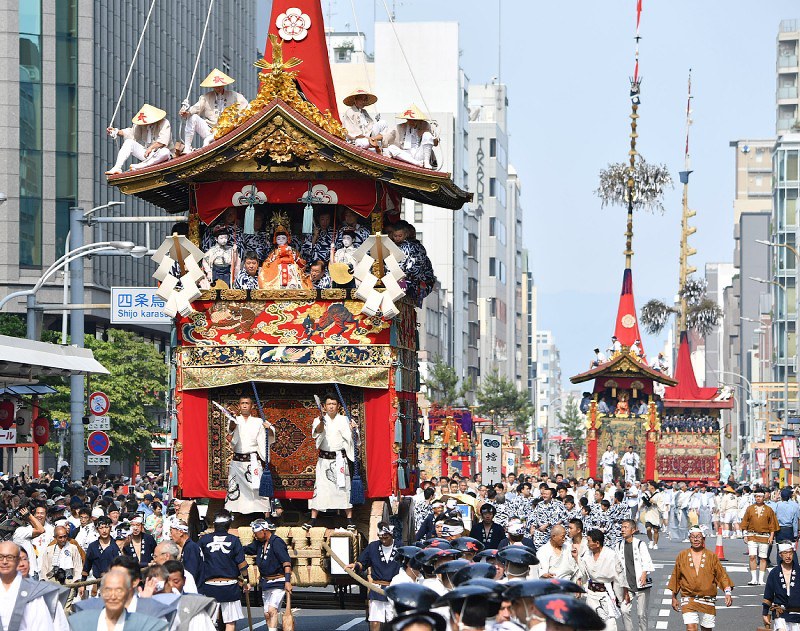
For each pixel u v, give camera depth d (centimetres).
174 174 3234
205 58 15212
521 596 1545
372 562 2927
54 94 11688
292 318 3206
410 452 3434
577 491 7025
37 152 11650
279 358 3195
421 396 12306
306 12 3516
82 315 5741
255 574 3034
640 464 12531
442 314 18675
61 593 2045
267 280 3319
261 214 3347
